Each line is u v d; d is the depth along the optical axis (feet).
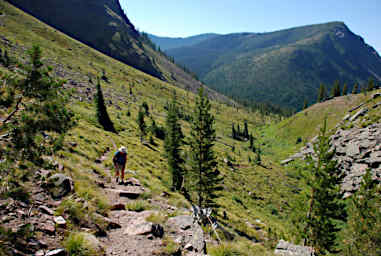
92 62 497.05
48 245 17.29
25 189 21.98
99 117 169.17
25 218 18.74
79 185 31.12
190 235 28.40
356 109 298.97
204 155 75.31
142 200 37.32
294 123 437.58
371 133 205.98
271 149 408.05
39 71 17.87
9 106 16.80
